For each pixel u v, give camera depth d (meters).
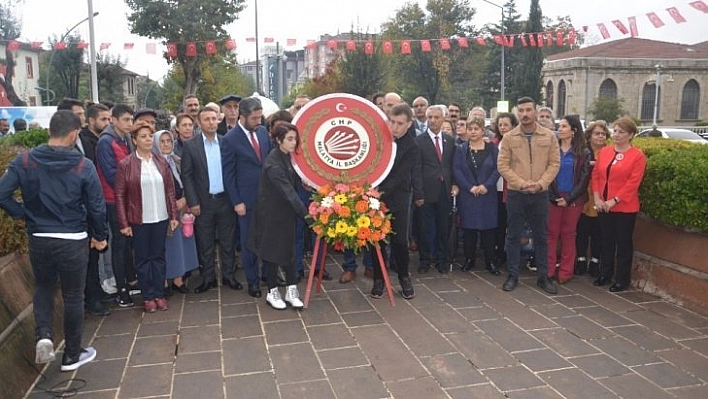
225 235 5.92
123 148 5.43
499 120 6.67
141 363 4.21
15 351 3.91
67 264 3.87
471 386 3.79
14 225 4.44
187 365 4.17
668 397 3.62
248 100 5.62
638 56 43.31
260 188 5.19
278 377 3.97
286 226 5.17
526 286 5.93
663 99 42.72
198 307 5.43
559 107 44.41
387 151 5.39
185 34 21.92
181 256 5.65
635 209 5.53
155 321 5.06
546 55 56.06
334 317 5.11
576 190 5.78
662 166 5.38
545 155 5.64
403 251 5.53
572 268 6.00
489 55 40.06
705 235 5.15
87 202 3.96
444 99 40.66
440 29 40.31
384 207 5.34
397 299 5.57
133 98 51.16
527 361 4.15
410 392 3.72
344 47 25.84
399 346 4.45
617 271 5.71
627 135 5.48
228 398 3.69
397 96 6.65
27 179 3.76
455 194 6.43
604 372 3.97
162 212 5.21
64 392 3.79
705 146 6.10
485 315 5.09
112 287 5.81
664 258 5.54
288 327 4.88
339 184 5.25
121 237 5.32
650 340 4.50
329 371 4.04
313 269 5.36
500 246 6.70
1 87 24.86
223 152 5.61
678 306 5.25
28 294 4.53
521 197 5.72
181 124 6.39
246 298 5.68
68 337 4.02
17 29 27.03
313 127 5.36
